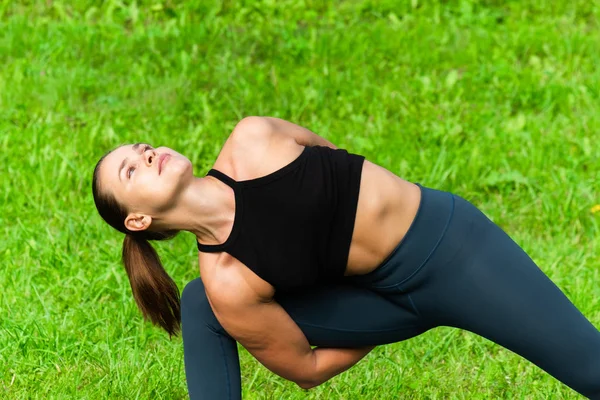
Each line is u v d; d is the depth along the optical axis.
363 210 5.07
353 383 6.52
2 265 7.80
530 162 9.31
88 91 10.83
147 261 5.47
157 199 5.05
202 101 10.43
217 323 5.49
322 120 10.29
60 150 9.43
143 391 6.44
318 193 5.02
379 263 5.15
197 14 12.54
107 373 6.61
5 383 6.59
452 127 9.84
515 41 11.70
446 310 5.22
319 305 5.31
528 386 6.50
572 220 8.55
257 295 5.04
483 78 10.91
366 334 5.37
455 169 9.12
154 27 12.11
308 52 11.57
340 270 5.15
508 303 5.05
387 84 10.77
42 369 6.68
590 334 5.09
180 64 11.24
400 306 5.31
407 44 11.70
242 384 6.62
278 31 12.12
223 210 5.07
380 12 12.66
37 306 7.30
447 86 10.73
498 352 6.92
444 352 6.89
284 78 11.16
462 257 5.11
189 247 8.01
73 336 6.98
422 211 5.17
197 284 5.60
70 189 9.02
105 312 7.22
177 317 5.68
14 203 8.73
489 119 10.08
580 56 11.47
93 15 12.59
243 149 5.19
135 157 5.17
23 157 9.39
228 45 11.76
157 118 10.21
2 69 11.30
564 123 10.02
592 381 5.10
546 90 10.55
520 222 8.59
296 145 5.23
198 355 5.50
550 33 11.85
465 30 12.09
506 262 5.11
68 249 8.02
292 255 5.00
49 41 11.71
